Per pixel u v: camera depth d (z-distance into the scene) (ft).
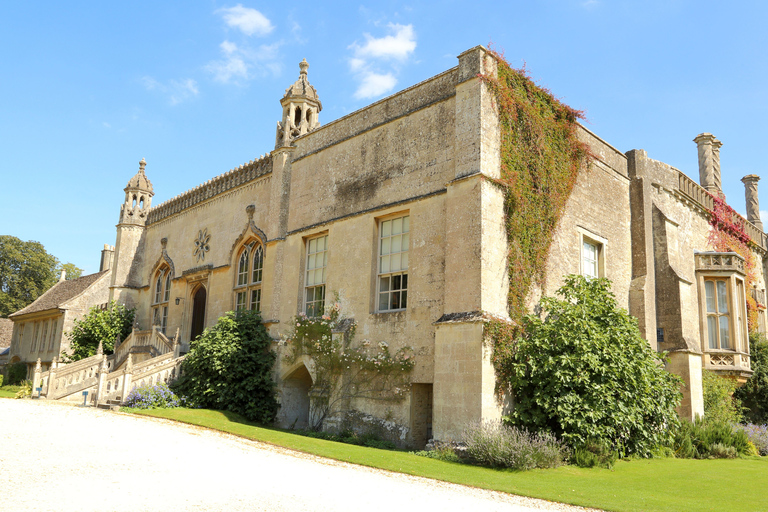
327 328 53.72
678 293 58.59
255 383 57.06
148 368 64.90
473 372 39.96
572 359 40.09
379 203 52.70
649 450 43.29
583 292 45.44
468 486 29.76
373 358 48.83
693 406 55.36
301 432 51.62
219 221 77.66
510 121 46.62
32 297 182.29
